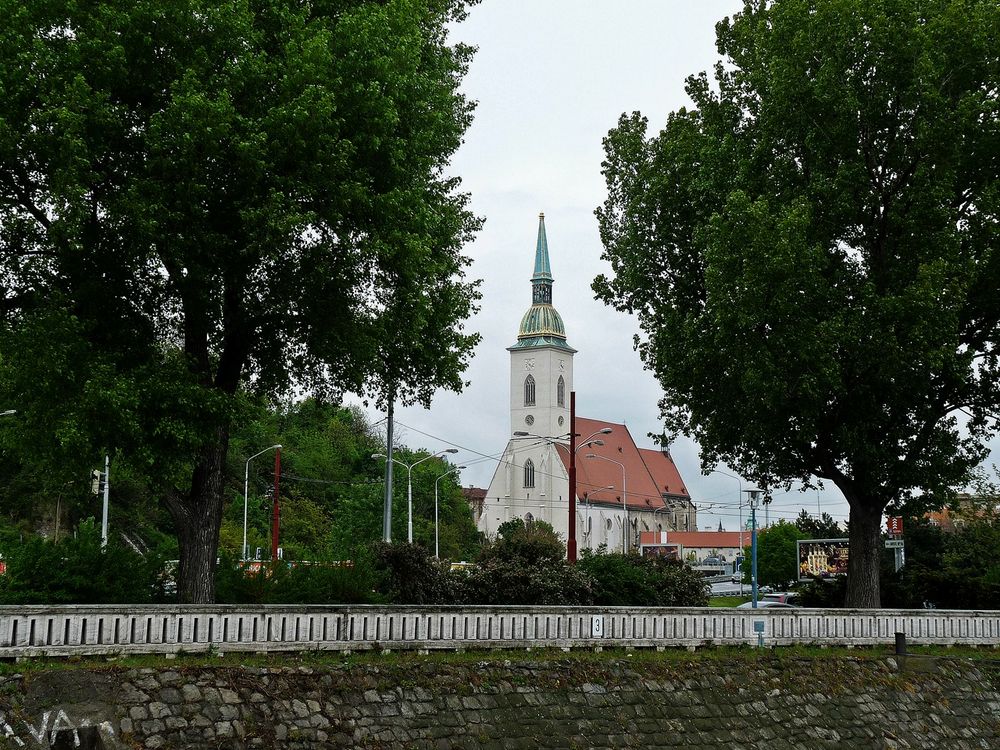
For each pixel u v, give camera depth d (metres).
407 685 18.53
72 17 20.52
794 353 29.30
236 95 21.53
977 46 29.23
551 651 22.23
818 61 30.78
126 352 21.92
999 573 37.91
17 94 19.53
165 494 23.36
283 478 109.06
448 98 26.09
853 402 31.16
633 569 33.75
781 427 31.45
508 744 18.94
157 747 15.39
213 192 21.27
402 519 90.00
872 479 32.09
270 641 18.88
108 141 20.86
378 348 24.20
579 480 160.62
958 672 27.34
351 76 22.25
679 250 34.53
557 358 169.25
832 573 51.56
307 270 22.36
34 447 20.70
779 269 28.39
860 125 30.48
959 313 30.61
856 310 29.50
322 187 21.77
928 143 29.42
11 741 14.47
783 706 23.39
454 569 32.31
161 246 20.92
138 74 21.11
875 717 24.66
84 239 21.41
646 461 186.25
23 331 20.12
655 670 22.16
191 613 18.03
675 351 33.16
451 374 27.28
